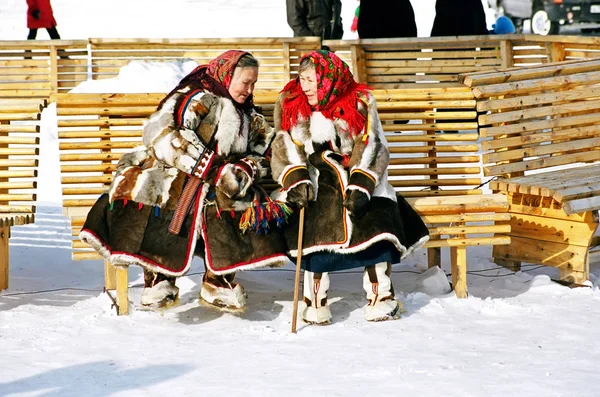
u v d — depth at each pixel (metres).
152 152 11.06
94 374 9.42
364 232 11.02
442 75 18.97
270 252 10.94
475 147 13.19
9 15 45.69
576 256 13.12
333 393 8.81
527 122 13.55
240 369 9.54
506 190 13.20
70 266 14.42
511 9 40.47
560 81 13.71
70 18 45.44
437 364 9.63
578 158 14.14
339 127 11.26
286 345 10.38
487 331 10.84
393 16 21.91
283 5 47.81
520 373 9.33
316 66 11.15
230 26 43.19
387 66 19.02
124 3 48.38
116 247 10.89
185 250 10.97
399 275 13.68
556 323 11.11
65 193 12.22
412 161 12.99
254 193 11.16
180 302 12.13
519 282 13.34
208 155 10.96
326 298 11.31
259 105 13.07
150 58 20.64
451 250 12.30
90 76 20.95
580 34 38.81
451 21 22.06
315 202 11.29
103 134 12.42
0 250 12.89
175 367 9.62
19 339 10.57
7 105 12.65
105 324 11.14
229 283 11.25
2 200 12.52
